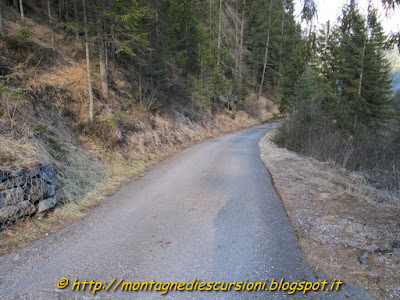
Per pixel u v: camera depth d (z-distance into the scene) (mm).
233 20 28094
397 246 3471
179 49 18391
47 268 3049
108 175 7164
